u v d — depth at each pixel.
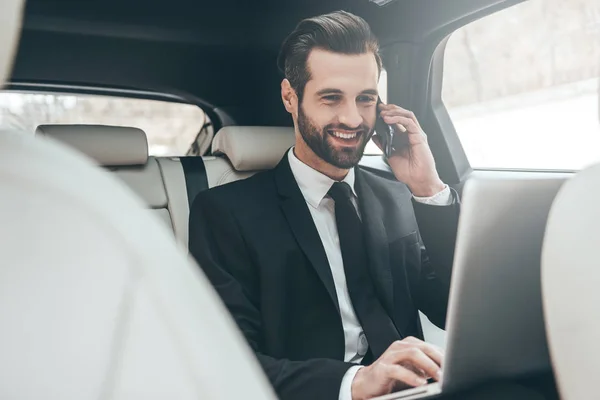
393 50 2.12
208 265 1.41
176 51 2.66
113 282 0.33
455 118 2.13
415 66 2.07
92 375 0.32
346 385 1.06
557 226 0.59
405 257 1.59
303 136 1.54
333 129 1.54
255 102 2.80
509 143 1.99
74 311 0.32
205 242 1.44
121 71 2.61
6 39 0.37
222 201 1.46
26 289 0.32
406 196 1.68
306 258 1.42
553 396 0.85
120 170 1.93
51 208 0.33
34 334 0.32
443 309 1.62
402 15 2.04
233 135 1.98
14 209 0.32
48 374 0.32
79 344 0.32
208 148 2.78
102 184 0.35
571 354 0.58
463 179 2.12
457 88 2.09
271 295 1.37
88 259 0.33
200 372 0.33
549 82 1.84
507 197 0.68
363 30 1.59
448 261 1.64
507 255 0.70
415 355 0.94
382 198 1.63
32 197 0.33
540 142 1.90
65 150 0.37
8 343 0.31
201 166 2.01
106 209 0.34
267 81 2.68
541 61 1.85
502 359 0.78
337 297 1.42
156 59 2.64
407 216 1.63
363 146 1.58
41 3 2.37
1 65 0.37
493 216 0.68
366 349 1.46
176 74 2.69
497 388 0.82
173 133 2.73
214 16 2.62
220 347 0.34
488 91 2.01
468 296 0.71
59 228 0.33
